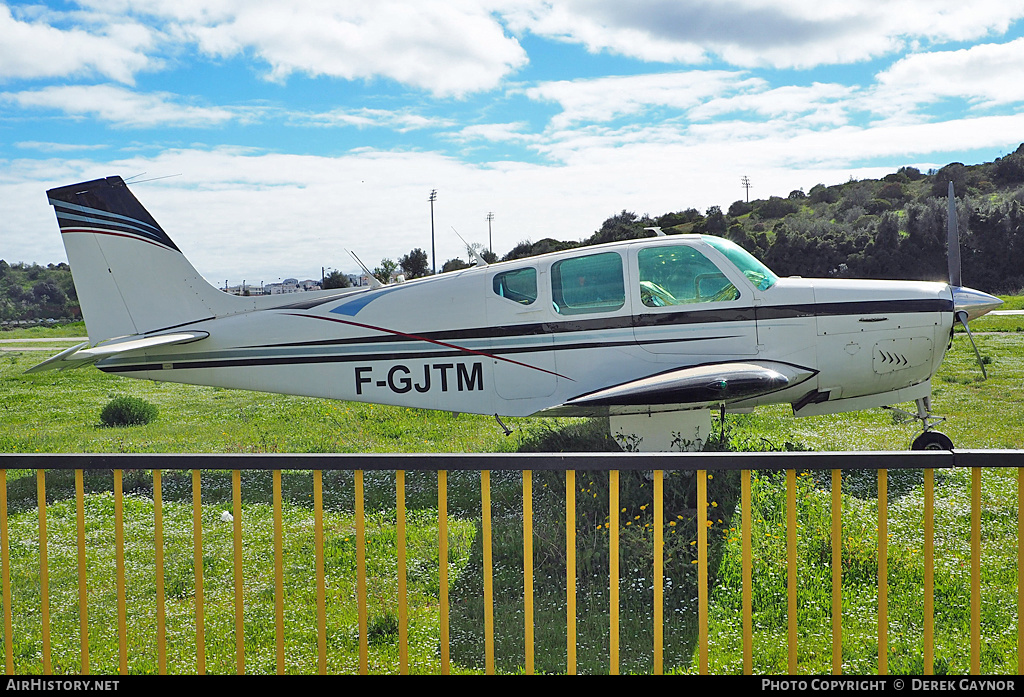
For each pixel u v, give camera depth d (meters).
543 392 6.52
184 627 3.89
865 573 4.20
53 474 7.12
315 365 7.00
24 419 11.33
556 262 6.49
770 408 9.70
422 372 6.75
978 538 2.29
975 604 2.33
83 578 2.54
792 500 2.30
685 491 5.29
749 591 2.42
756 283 6.29
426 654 3.56
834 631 2.41
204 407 12.20
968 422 8.32
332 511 5.90
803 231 50.28
